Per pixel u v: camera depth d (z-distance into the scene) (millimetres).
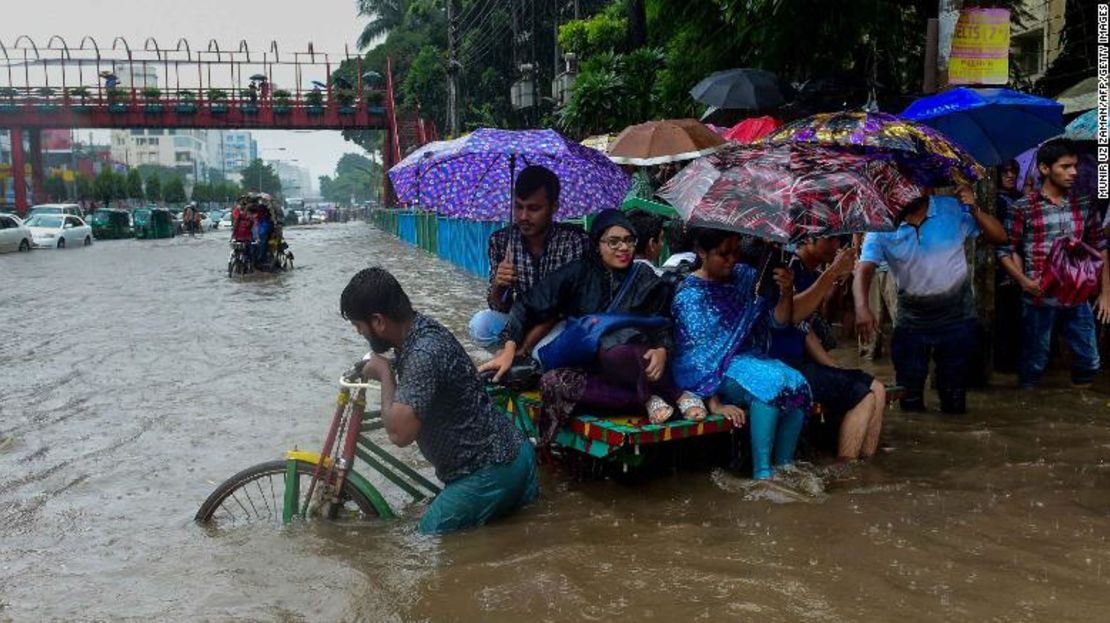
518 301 4930
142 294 16297
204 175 143375
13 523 4621
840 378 5090
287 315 12852
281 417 6773
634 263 4910
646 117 17641
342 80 55906
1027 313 6629
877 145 4766
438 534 4172
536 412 5070
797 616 3244
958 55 7086
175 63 53562
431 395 3928
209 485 5207
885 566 3641
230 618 3428
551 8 33312
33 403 7426
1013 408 6176
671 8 12648
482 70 39969
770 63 11695
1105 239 6727
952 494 4484
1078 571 3539
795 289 5191
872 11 10562
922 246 5746
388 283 4004
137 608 3549
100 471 5516
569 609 3361
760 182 4312
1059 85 11242
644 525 4215
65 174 84062
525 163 5902
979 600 3314
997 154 6652
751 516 4277
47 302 15156
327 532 4223
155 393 7719
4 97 51938
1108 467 4855
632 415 4805
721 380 4789
